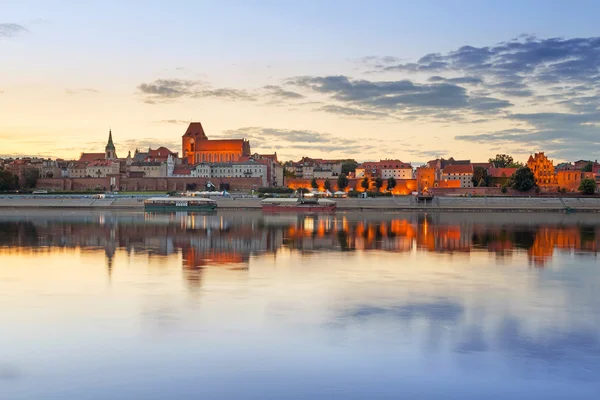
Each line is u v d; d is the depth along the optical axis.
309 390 31.50
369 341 39.31
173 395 30.77
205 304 49.12
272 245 93.69
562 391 31.67
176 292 53.94
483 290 56.12
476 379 33.09
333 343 38.84
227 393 31.05
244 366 34.72
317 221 153.88
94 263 72.50
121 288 55.75
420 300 51.47
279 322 43.62
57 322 43.34
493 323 44.00
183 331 41.16
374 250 87.50
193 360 35.53
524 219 166.88
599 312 47.47
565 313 47.12
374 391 31.47
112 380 32.59
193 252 84.00
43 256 79.44
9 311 46.59
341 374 33.66
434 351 37.41
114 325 42.56
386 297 52.59
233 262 73.62
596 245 95.38
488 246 93.56
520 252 85.88
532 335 40.94
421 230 124.56
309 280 60.75
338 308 48.16
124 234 112.94
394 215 187.38
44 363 34.97
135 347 37.75
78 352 36.81
